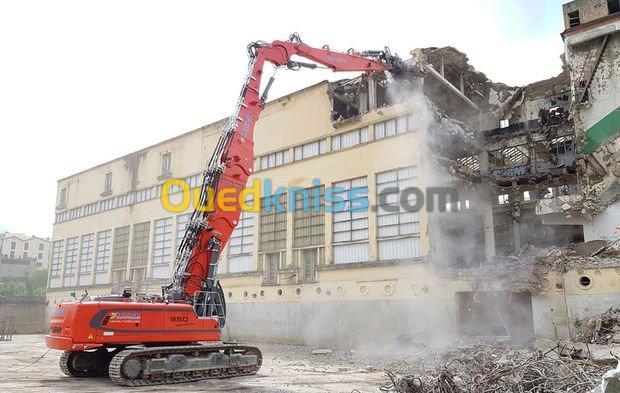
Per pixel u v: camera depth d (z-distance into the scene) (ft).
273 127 87.30
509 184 81.20
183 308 40.16
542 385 27.76
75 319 35.45
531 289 54.80
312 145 81.30
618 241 57.47
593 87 66.08
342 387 36.55
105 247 121.39
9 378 41.27
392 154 70.18
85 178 132.87
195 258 42.19
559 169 74.90
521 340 53.31
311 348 70.54
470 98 89.71
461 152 82.79
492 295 59.11
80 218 131.54
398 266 65.92
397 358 54.34
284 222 82.38
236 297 85.51
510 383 27.61
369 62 61.82
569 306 52.85
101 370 42.73
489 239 79.82
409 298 64.13
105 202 124.26
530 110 88.22
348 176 74.74
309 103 82.58
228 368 42.22
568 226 81.20
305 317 74.59
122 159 121.49
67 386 36.35
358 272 69.87
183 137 106.93
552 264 55.26
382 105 76.84
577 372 29.45
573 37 68.85
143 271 108.58
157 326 38.40
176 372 38.24
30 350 73.36
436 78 75.61
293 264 79.05
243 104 46.47
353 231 72.59
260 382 39.11
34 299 137.18
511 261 63.05
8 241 338.54
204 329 41.04
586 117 65.87
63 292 131.23
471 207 81.71
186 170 104.37
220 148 44.73
